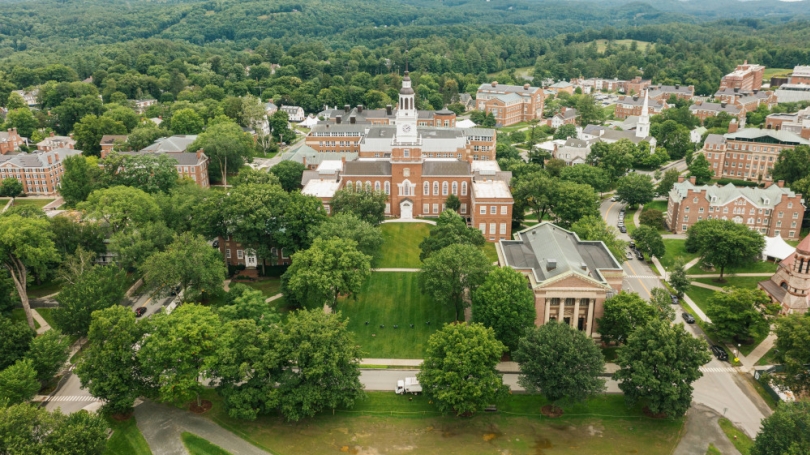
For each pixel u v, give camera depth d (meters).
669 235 173.25
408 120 171.12
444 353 95.19
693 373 90.31
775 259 151.50
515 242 130.62
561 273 108.88
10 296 121.31
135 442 89.00
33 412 77.44
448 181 173.00
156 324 93.38
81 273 124.06
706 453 87.56
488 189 166.25
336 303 123.94
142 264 125.44
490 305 105.88
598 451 88.12
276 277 144.12
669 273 145.12
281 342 91.75
